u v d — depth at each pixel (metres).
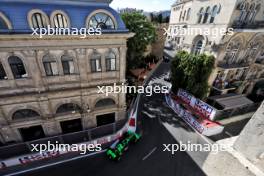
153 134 21.94
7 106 15.77
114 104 21.00
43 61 15.26
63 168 16.73
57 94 16.94
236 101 25.67
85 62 16.62
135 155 18.64
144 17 34.28
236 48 24.77
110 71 18.38
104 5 16.08
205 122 23.06
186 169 17.20
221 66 24.12
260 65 27.95
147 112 26.55
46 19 13.92
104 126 19.42
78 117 19.67
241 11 21.16
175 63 28.97
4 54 13.65
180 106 26.31
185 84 28.38
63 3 14.66
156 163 17.77
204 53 25.36
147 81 38.12
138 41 32.56
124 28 16.97
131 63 35.97
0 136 17.03
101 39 16.02
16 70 14.80
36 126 18.69
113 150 18.09
